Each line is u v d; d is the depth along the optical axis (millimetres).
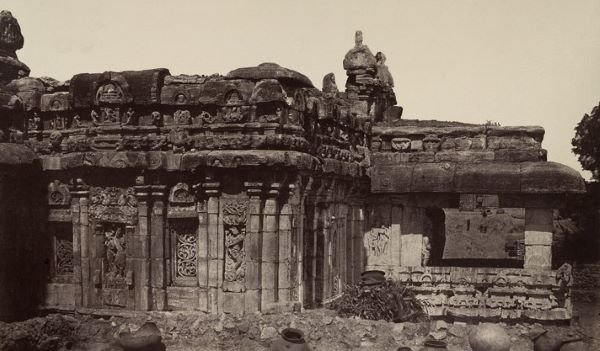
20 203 15781
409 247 19297
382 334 14109
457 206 19078
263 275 14305
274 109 14305
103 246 15617
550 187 17359
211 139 14516
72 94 15531
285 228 14469
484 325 12273
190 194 15039
